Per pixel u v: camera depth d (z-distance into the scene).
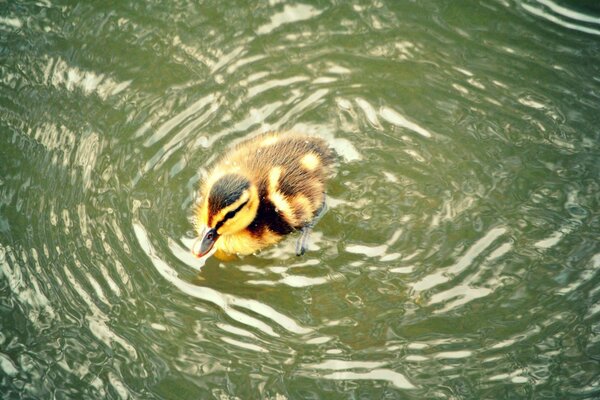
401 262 7.60
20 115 8.79
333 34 9.64
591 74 9.09
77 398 6.69
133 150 8.48
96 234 7.77
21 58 9.34
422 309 7.22
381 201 8.11
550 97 8.90
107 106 8.89
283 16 9.80
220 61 9.37
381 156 8.47
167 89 9.06
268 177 7.97
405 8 9.87
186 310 7.28
